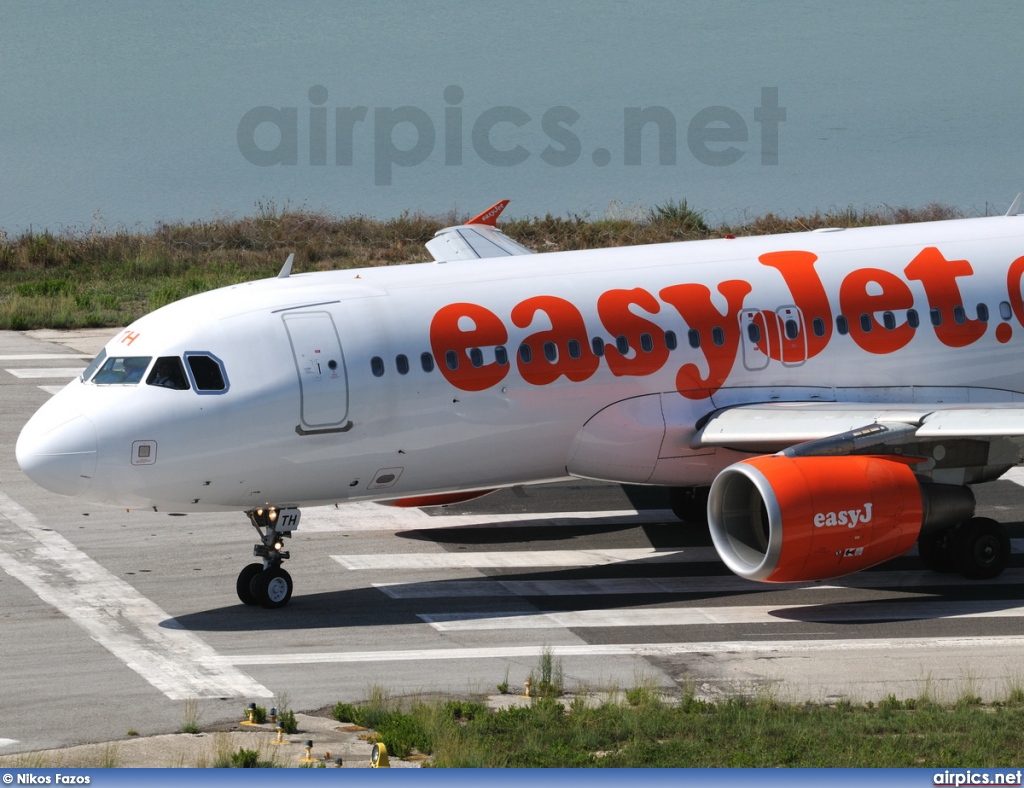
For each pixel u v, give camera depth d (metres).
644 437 83.75
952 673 66.50
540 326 81.12
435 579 82.50
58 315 163.75
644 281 85.56
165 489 73.19
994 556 82.81
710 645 70.94
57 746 56.00
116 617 74.31
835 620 75.31
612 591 80.38
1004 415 77.44
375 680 65.25
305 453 75.00
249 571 77.31
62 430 71.31
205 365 73.31
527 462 82.06
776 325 86.88
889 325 89.56
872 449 77.38
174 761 54.25
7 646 69.25
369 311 77.81
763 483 73.38
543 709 59.78
